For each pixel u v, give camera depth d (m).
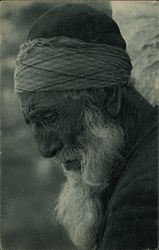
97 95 1.23
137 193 1.05
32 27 1.27
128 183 1.11
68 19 1.23
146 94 1.82
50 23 1.23
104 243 1.06
